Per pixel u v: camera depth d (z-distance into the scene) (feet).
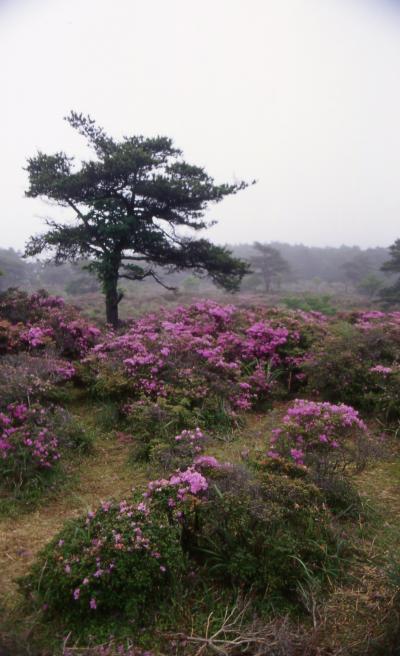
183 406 19.83
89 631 8.46
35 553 10.96
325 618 8.76
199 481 10.91
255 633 8.28
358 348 24.35
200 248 40.45
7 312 28.86
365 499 13.39
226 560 9.85
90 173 35.55
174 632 8.50
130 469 15.76
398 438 18.63
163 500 10.74
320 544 10.34
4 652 7.78
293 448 14.52
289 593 9.43
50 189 35.73
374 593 9.41
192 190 36.94
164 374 21.75
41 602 9.00
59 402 21.45
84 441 17.29
